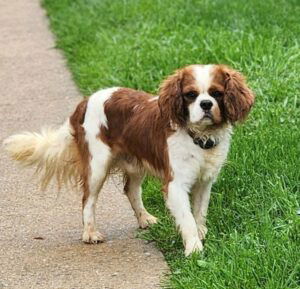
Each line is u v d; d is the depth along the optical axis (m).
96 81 10.48
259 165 6.99
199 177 6.09
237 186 6.82
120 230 6.69
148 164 6.28
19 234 6.68
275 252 5.47
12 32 14.71
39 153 6.75
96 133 6.45
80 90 10.80
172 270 5.82
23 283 5.81
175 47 10.52
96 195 6.52
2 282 5.83
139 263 6.04
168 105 5.94
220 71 5.91
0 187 7.74
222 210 6.47
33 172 8.05
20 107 10.36
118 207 7.14
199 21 11.87
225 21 11.59
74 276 5.89
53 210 7.16
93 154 6.46
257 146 7.34
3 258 6.23
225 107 5.90
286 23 11.25
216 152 6.04
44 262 6.14
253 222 6.10
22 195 7.52
